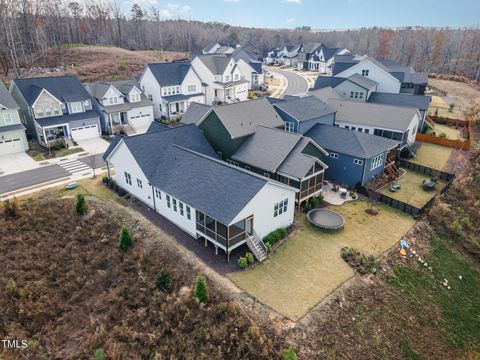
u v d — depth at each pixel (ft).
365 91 165.89
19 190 101.24
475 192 111.34
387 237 85.10
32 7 256.32
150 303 65.77
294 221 90.43
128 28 377.30
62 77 151.84
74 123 142.72
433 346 62.90
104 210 92.43
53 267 74.90
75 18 332.60
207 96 209.87
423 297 71.72
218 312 60.49
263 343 54.85
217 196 75.72
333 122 135.64
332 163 112.27
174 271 71.46
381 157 111.86
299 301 63.77
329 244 81.41
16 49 235.20
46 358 58.54
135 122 165.17
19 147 130.93
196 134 109.91
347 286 68.28
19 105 147.84
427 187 108.68
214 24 583.17
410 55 371.15
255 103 121.29
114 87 156.25
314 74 311.88
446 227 92.89
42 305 67.21
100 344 59.88
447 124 173.17
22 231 83.05
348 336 59.67
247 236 74.69
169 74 183.21
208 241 79.51
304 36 537.65
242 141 107.86
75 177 111.24
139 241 81.25
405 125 124.77
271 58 390.01
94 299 69.56
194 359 54.85
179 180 85.10
